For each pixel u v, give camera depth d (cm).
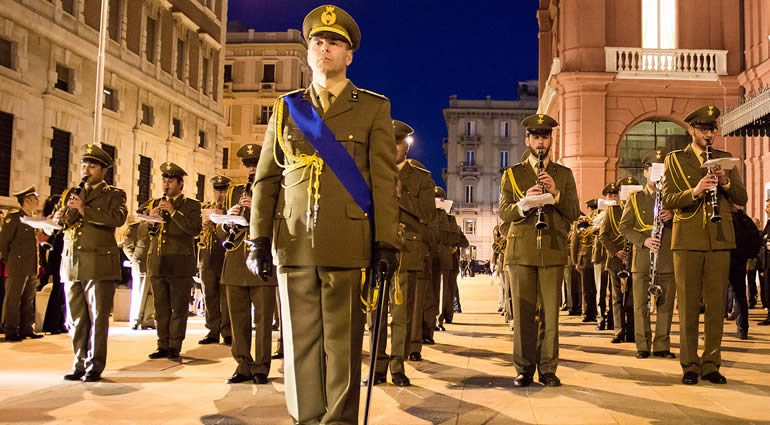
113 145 2414
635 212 739
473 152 7000
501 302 1446
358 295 303
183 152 2944
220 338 936
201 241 900
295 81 4678
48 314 993
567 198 570
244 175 4603
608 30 2016
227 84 4644
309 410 303
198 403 481
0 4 1822
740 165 1911
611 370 627
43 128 2039
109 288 589
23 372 627
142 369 649
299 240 300
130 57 2512
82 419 429
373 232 307
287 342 309
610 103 1962
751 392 512
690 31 1998
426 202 610
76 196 571
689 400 482
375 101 322
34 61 1997
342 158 304
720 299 557
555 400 484
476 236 6900
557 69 2086
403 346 559
